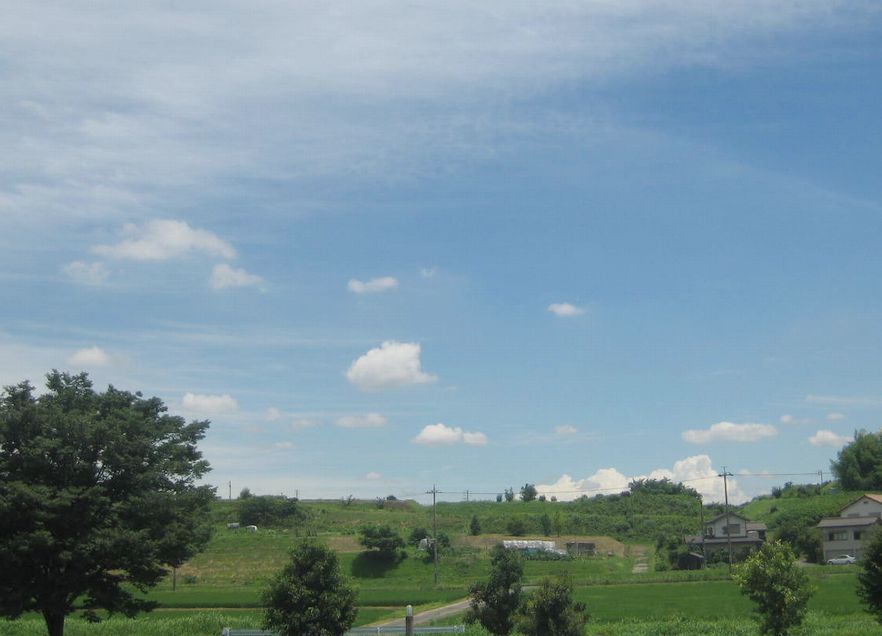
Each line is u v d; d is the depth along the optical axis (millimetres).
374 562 105125
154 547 30891
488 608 32875
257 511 131875
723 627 47125
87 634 45312
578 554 115062
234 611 64375
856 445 130750
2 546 29500
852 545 94125
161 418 34719
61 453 30859
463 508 165875
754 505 151000
